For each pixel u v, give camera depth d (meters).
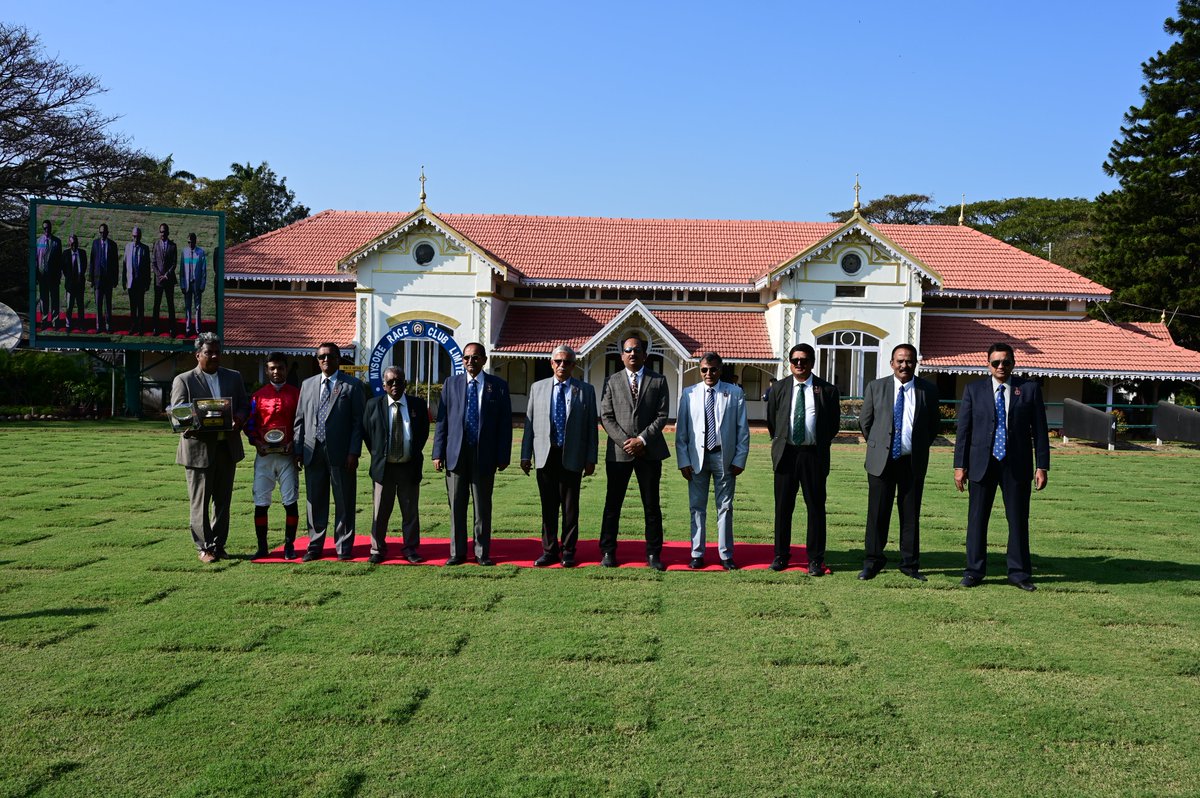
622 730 5.09
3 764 4.59
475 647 6.45
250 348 29.72
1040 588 8.38
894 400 8.77
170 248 29.06
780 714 5.34
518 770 4.60
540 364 31.98
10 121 39.53
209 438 8.95
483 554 9.14
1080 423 25.86
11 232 42.47
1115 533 11.48
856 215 29.59
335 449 9.19
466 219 35.69
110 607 7.29
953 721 5.27
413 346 30.11
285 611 7.29
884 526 8.80
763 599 7.87
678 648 6.49
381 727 5.08
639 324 30.72
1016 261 33.62
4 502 12.49
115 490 13.62
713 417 9.02
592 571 8.88
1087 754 4.88
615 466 9.09
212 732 4.98
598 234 35.09
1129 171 42.09
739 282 32.19
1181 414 25.55
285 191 66.62
